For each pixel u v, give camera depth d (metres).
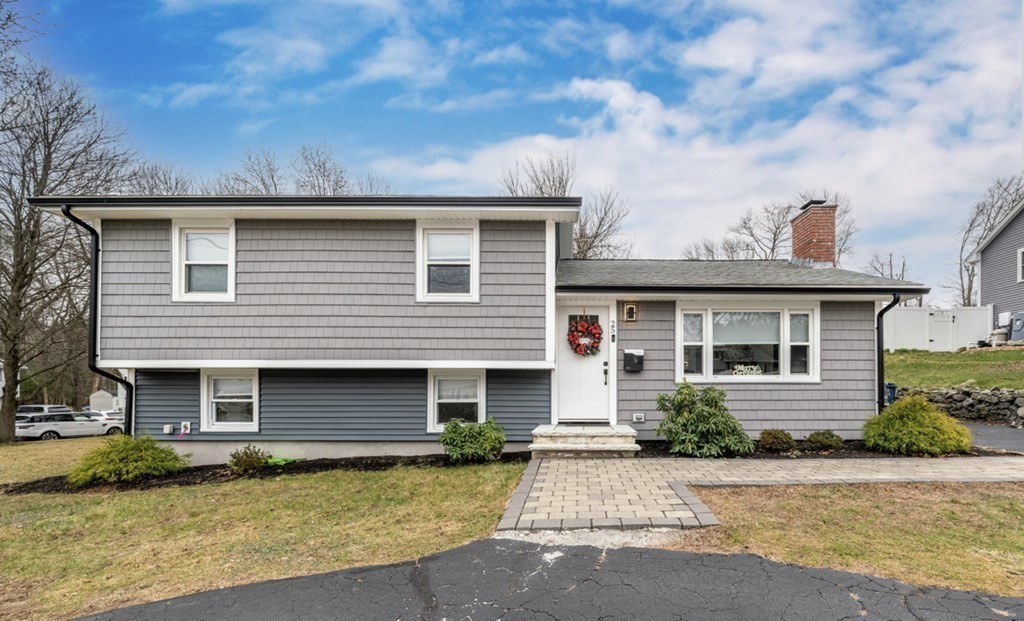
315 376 8.70
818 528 4.41
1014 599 3.16
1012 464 6.85
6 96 15.08
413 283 8.12
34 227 16.61
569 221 8.85
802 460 7.28
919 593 3.25
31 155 16.33
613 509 4.92
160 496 6.65
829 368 8.81
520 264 8.15
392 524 5.01
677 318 8.86
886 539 4.17
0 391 21.45
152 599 3.48
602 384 8.88
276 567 3.99
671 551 3.95
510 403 8.66
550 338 8.12
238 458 7.86
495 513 5.16
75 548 4.74
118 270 8.07
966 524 4.52
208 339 8.06
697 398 8.07
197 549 4.55
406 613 3.14
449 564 3.85
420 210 7.82
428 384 8.66
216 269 8.20
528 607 3.16
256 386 8.70
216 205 7.74
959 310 20.80
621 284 8.50
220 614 3.21
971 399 11.99
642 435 8.78
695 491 5.58
